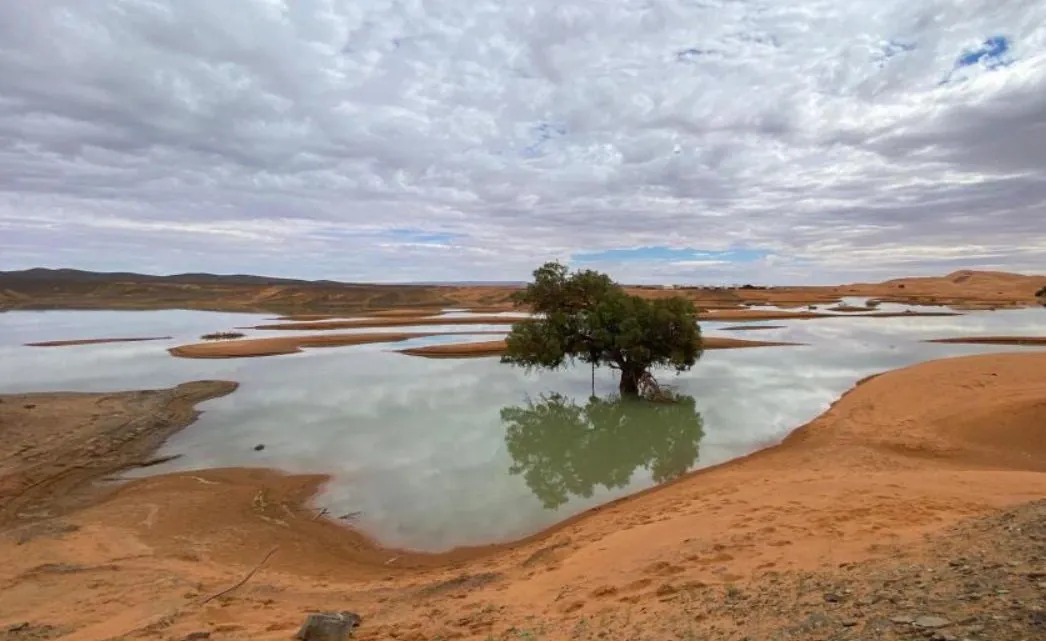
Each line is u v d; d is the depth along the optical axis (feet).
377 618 24.09
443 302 406.00
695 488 44.88
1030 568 15.99
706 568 23.75
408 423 75.87
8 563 34.55
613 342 86.89
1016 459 51.37
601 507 45.96
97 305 375.66
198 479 54.24
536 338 91.20
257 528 43.01
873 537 24.97
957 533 22.47
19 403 83.51
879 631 13.92
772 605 17.84
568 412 81.61
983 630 12.61
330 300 412.16
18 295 409.69
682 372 104.12
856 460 51.31
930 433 59.57
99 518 44.34
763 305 343.67
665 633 17.38
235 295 437.99
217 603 28.02
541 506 47.60
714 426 71.31
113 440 67.10
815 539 25.90
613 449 64.69
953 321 223.10
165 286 468.34
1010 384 77.36
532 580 26.78
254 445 65.72
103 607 27.53
